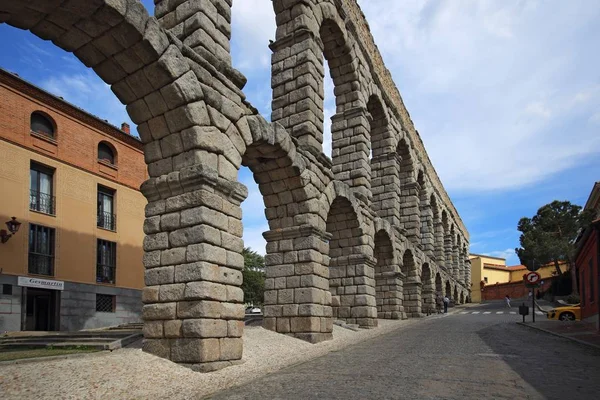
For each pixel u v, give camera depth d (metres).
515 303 63.16
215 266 12.13
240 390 10.09
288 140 17.41
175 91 12.23
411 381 10.29
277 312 18.56
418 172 41.91
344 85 26.84
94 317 26.64
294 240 18.81
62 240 25.19
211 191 12.45
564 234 61.34
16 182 22.98
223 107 13.56
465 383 10.02
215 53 14.04
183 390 9.58
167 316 11.91
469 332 22.80
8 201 22.50
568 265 65.12
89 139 27.69
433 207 51.78
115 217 29.05
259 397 9.27
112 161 29.62
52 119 25.45
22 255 22.89
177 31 13.94
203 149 12.64
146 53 11.77
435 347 16.70
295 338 17.84
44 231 24.50
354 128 26.38
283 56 21.23
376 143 32.88
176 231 12.32
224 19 14.62
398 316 29.89
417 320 31.52
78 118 27.03
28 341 16.69
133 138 30.81
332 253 24.95
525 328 25.17
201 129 12.60
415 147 40.53
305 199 18.88
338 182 21.88
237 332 12.56
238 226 13.24
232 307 12.44
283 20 21.41
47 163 24.84
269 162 17.97
